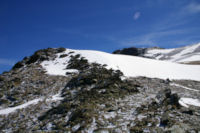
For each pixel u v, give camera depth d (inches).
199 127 428.1
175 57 5300.2
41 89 963.3
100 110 586.2
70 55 1637.6
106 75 1012.5
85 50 1791.3
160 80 1202.0
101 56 1475.1
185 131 404.5
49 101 778.2
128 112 566.3
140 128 437.1
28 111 703.1
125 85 901.2
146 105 625.3
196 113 549.3
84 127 466.9
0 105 832.3
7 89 1001.5
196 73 1585.9
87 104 647.1
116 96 751.7
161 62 1868.8
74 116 547.2
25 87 1013.8
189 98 826.8
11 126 592.7
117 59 1504.7
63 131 469.1
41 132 490.9
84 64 1318.9
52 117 592.4
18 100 863.7
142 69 1405.0
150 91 876.0
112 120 503.5
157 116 511.2
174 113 539.8
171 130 409.7
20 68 1488.7
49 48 1909.4
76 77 1027.3
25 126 572.4
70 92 850.1
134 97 748.0
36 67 1411.2
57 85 1002.1
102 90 812.0
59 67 1378.0
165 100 653.9
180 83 1242.0
